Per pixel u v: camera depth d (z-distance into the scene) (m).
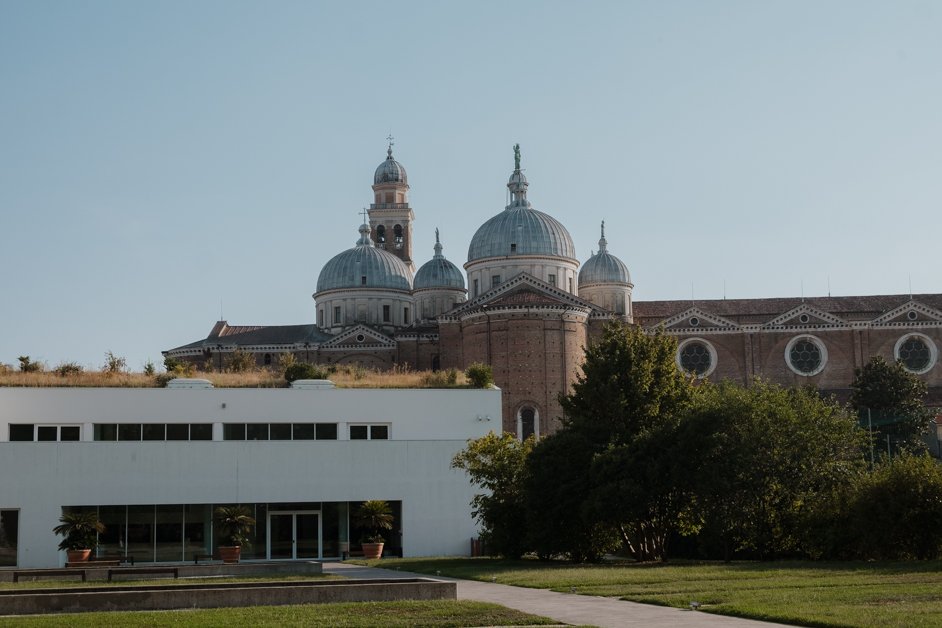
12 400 57.09
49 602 26.83
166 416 58.28
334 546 55.31
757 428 47.81
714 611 25.94
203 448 54.41
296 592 28.38
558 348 95.50
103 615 25.80
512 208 112.06
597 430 50.22
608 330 53.59
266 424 59.31
